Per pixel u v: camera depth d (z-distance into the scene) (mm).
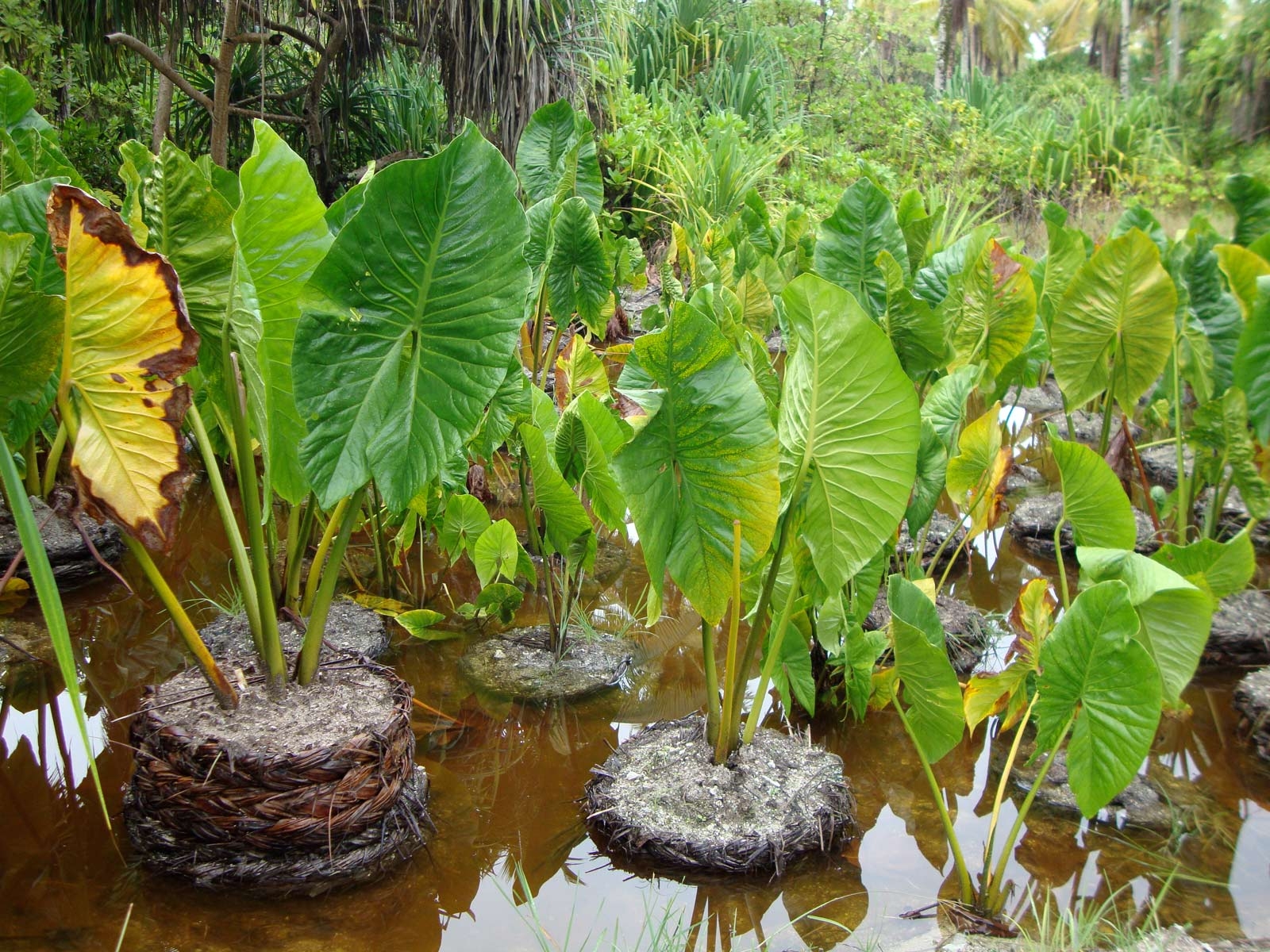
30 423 2377
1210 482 3805
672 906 2066
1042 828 2383
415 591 3502
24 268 1927
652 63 12039
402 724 2209
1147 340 3619
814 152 13062
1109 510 2486
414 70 9195
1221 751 2766
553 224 3883
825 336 2023
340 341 2010
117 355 1812
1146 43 29109
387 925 1965
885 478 2070
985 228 3840
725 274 5902
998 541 4270
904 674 2092
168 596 2037
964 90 16547
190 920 1941
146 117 7820
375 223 1964
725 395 2041
